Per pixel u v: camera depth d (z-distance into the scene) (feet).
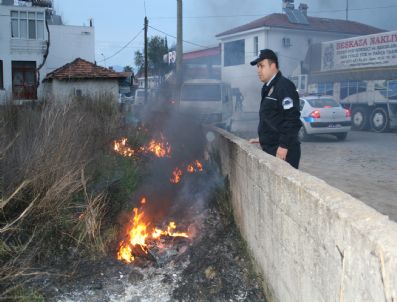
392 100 57.16
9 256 13.51
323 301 7.49
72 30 110.42
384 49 57.88
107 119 29.12
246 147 15.94
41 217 15.10
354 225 6.24
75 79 78.95
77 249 15.46
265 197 11.86
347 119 48.08
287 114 14.23
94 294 13.12
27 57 101.24
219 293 12.91
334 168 29.17
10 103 25.73
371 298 5.68
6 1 104.99
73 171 16.99
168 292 13.23
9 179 15.21
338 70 66.59
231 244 15.80
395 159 32.71
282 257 10.17
